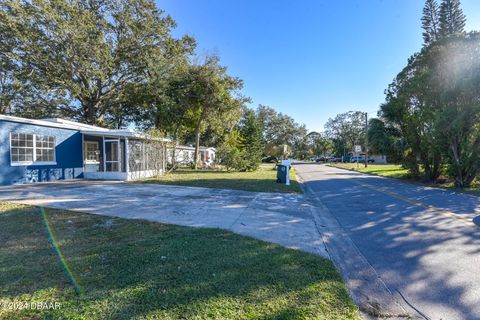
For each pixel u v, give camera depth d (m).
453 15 24.48
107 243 4.65
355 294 3.23
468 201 9.81
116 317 2.56
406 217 7.34
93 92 25.28
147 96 24.80
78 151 16.58
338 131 72.12
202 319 2.56
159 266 3.71
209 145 42.12
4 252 4.18
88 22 21.67
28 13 19.36
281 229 5.91
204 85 24.91
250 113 33.41
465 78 13.15
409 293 3.28
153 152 18.42
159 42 26.47
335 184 15.71
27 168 13.61
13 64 21.19
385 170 26.78
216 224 6.14
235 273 3.54
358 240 5.39
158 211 7.39
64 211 7.19
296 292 3.09
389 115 18.19
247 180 15.87
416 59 16.75
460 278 3.69
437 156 15.67
